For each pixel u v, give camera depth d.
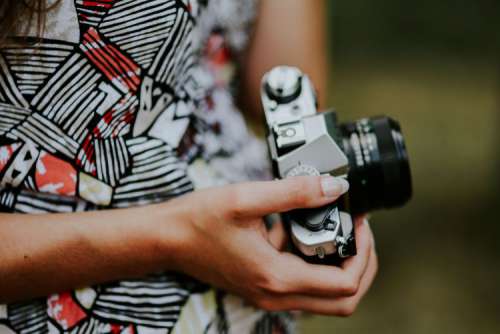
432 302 1.67
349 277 0.57
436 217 1.93
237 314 0.63
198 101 0.61
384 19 3.23
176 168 0.57
